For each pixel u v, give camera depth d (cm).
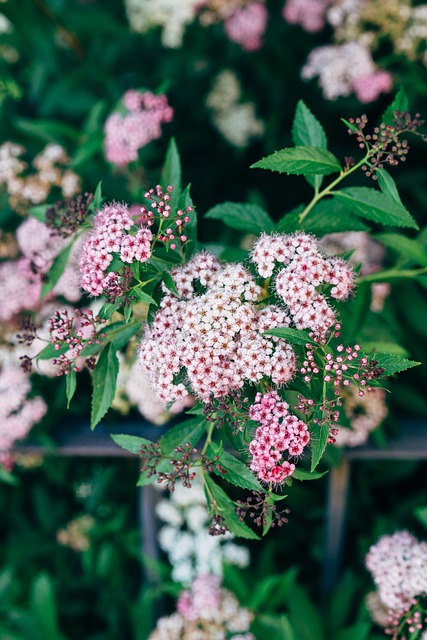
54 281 41
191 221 36
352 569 57
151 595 57
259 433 33
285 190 66
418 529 57
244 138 66
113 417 51
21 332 50
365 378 34
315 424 34
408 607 44
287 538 60
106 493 65
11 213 54
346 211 39
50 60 59
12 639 57
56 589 62
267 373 34
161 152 63
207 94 69
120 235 34
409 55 57
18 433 49
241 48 66
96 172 53
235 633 53
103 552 59
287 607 56
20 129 56
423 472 61
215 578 53
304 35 66
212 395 35
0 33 60
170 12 62
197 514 58
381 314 53
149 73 67
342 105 61
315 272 34
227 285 35
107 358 37
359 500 59
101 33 60
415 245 44
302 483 60
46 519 66
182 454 37
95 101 60
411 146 61
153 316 36
